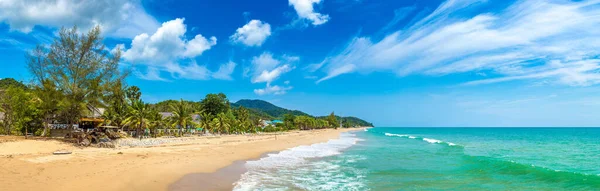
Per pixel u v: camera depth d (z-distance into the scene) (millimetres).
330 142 59531
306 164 27359
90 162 21406
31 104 37250
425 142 62438
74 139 30406
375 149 43938
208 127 70938
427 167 26172
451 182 20172
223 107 93438
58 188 14633
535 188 18609
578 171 25188
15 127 39250
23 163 19422
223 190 17203
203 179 19312
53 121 42500
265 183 19219
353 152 39031
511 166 25719
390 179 21031
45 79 31859
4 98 40562
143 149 30922
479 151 41938
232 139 54812
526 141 66438
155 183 17344
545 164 29047
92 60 33188
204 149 34125
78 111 33281
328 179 20812
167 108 93125
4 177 15711
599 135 100188
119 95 48094
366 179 20953
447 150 42812
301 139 64562
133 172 18984
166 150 31109
